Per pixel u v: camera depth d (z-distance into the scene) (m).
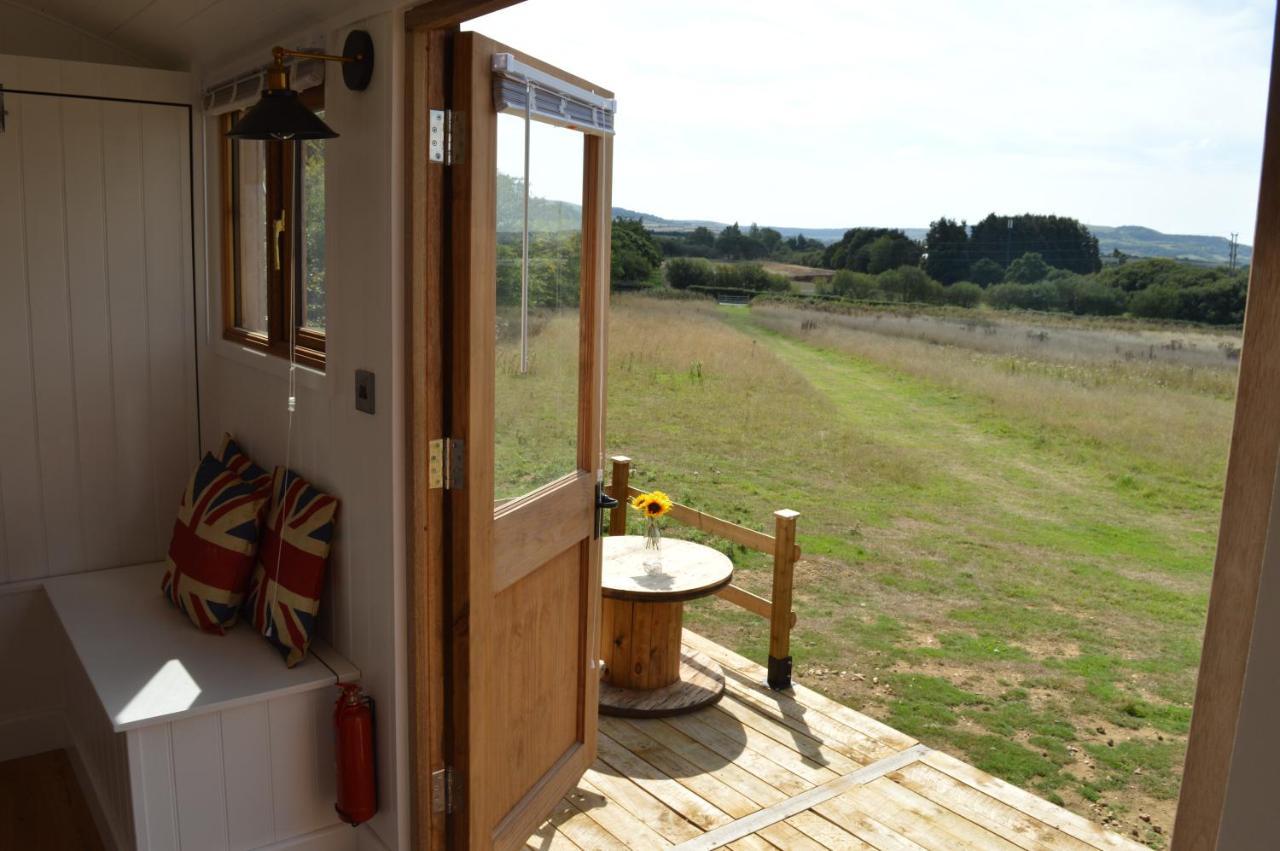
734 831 3.05
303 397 2.95
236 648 2.90
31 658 3.57
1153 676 5.35
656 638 3.98
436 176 2.37
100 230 3.63
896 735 3.72
